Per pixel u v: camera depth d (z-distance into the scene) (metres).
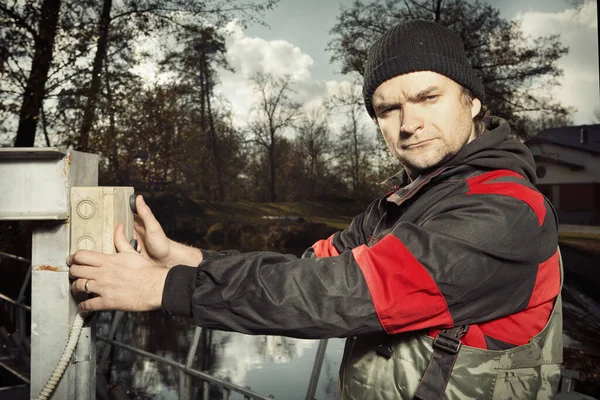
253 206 17.64
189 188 15.77
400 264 0.82
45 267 1.03
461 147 1.00
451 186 0.96
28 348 4.14
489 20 12.53
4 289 8.39
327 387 5.62
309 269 0.83
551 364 0.95
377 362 0.94
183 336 7.61
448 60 0.96
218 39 13.06
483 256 0.82
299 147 20.19
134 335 7.55
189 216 15.41
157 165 11.69
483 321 0.86
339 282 0.82
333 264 0.84
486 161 0.95
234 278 0.83
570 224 12.16
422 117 0.97
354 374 0.98
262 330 0.84
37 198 1.00
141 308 0.88
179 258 1.15
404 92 0.98
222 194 17.34
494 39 12.54
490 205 0.85
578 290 9.86
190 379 2.58
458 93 0.99
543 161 12.57
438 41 0.97
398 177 1.26
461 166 0.97
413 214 0.96
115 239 0.99
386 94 1.00
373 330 0.83
